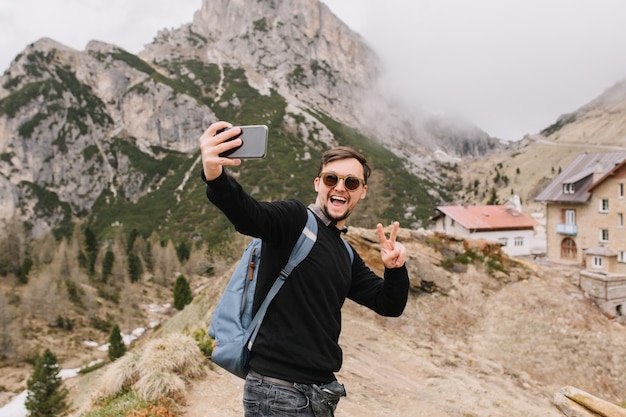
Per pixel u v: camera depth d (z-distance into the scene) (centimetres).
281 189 14125
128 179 18888
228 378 945
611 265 3891
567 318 1875
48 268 7338
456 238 2286
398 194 15712
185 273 8375
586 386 1503
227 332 259
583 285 2202
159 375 828
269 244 257
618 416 525
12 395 4297
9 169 17888
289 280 253
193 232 13388
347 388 1006
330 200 279
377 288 306
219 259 5294
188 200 16225
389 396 1005
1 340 5134
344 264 279
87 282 7869
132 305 7131
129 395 820
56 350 5469
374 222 4912
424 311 1791
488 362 1469
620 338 1791
